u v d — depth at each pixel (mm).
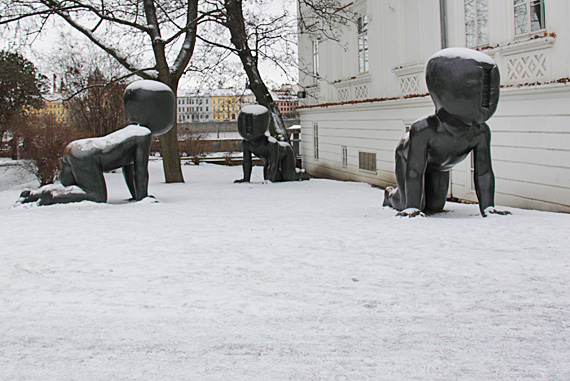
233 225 7141
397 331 3240
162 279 4453
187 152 35438
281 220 7617
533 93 10578
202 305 3783
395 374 2645
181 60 18391
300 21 22609
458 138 7367
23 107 32500
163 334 3248
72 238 6219
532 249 5188
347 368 2723
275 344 3064
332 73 22906
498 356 2848
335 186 15609
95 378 2645
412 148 7559
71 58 31703
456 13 13711
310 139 26172
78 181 9977
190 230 6723
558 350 2914
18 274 4645
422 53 15578
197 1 18688
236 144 40781
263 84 22375
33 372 2723
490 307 3637
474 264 4711
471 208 8742
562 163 10086
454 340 3076
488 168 7555
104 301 3904
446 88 7027
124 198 11883
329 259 5012
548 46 10492
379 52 18125
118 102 31406
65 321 3500
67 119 33656
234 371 2705
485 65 6949
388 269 4629
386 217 7629
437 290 4031
